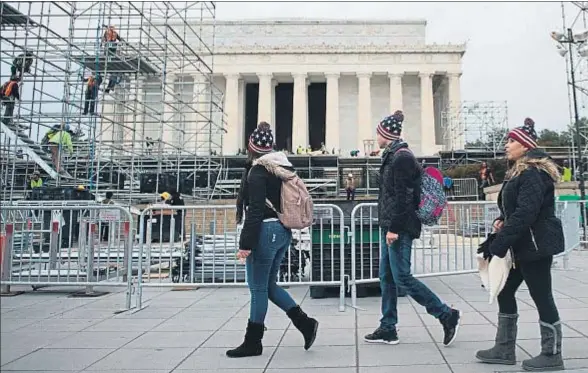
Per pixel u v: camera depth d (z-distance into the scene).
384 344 5.05
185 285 7.37
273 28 61.97
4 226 8.09
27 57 16.69
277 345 5.10
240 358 4.64
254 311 4.71
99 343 5.27
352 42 61.78
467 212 8.64
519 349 4.78
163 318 6.58
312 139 65.62
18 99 16.33
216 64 59.34
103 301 7.91
